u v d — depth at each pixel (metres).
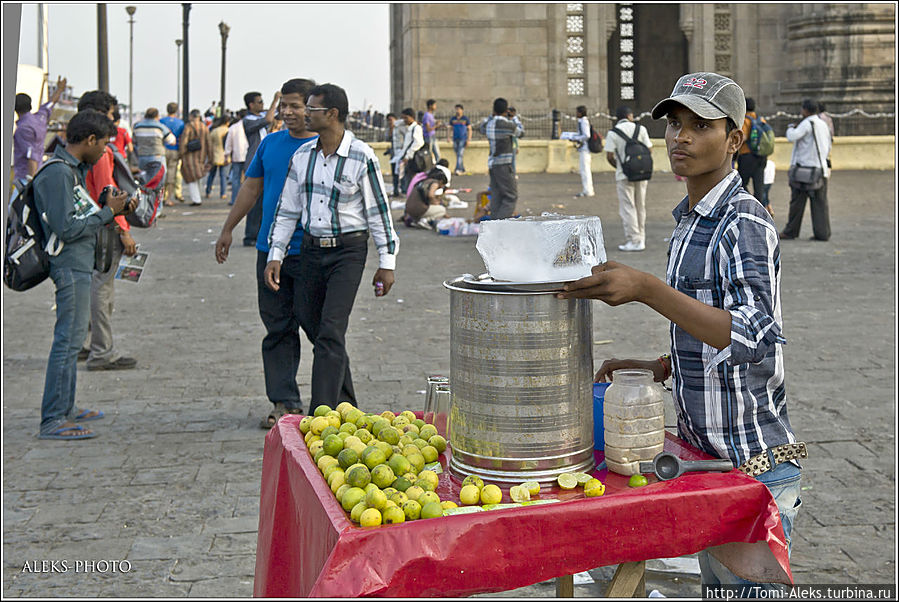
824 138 14.41
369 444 2.93
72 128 5.98
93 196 6.96
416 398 6.79
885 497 4.96
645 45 43.84
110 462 5.61
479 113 36.69
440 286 11.20
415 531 2.35
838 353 7.96
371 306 10.12
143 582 4.13
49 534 4.61
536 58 36.81
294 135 6.12
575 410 2.68
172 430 6.21
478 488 2.58
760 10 37.28
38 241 5.99
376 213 5.77
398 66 41.03
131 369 7.74
